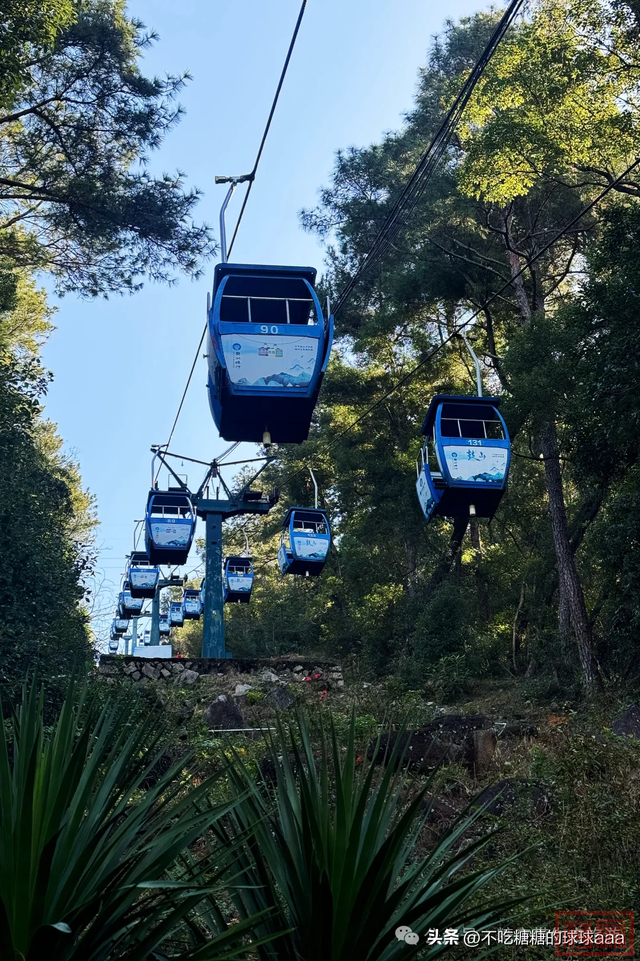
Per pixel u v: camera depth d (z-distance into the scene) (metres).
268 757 6.96
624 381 14.34
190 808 3.09
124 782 3.28
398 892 2.87
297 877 3.00
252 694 15.23
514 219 25.62
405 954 2.89
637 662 16.89
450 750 8.38
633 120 19.22
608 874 4.84
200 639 53.66
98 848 2.96
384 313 28.70
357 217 29.19
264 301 11.35
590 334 15.21
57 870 2.81
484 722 9.65
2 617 13.06
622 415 15.02
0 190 19.11
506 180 20.91
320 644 37.16
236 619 47.50
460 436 14.55
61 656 13.44
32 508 15.30
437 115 29.34
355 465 32.53
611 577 16.84
